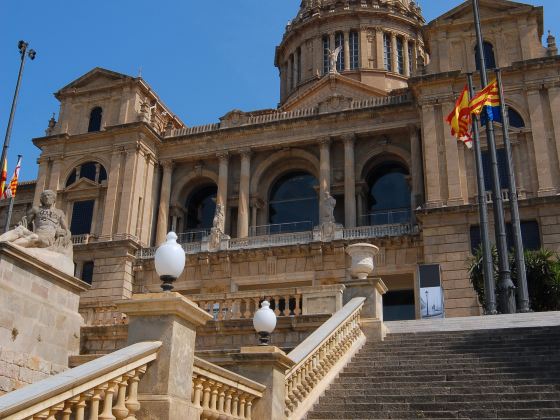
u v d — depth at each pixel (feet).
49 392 19.40
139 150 148.87
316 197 152.56
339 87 165.07
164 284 27.09
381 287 62.54
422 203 131.44
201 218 161.48
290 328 61.77
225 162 150.92
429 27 134.72
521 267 84.07
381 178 149.79
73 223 148.46
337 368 48.11
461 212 117.60
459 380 44.09
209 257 133.90
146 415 24.06
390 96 145.59
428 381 44.50
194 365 27.07
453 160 122.93
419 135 138.21
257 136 150.00
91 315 75.00
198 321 26.84
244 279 131.23
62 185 152.15
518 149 121.70
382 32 203.51
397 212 143.64
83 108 158.51
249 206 149.28
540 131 120.57
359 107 142.92
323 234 129.39
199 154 152.97
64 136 153.69
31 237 53.31
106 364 22.13
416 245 123.34
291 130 147.64
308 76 204.74
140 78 154.30
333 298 62.28
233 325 63.82
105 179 149.79
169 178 154.10
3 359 47.47
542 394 39.50
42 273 53.06
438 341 54.44
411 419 38.68
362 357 52.29
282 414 34.50
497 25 131.44
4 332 48.14
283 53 221.46
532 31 128.16
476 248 114.73
